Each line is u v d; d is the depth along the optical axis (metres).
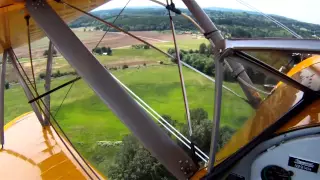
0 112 7.52
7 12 4.05
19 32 6.27
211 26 3.57
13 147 7.35
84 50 3.34
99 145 16.98
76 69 3.26
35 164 6.48
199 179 3.04
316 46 2.18
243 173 2.83
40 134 7.96
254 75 3.37
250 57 2.56
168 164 3.33
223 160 2.95
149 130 3.27
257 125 2.99
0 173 6.18
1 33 5.93
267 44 2.34
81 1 4.93
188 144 4.03
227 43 2.51
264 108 3.14
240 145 2.99
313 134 2.43
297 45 2.24
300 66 3.28
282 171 2.62
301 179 2.55
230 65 3.38
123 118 3.22
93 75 3.26
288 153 2.56
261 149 2.70
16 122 8.93
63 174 6.11
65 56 3.30
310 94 2.65
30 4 3.54
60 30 3.40
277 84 3.36
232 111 3.35
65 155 6.84
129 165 12.95
